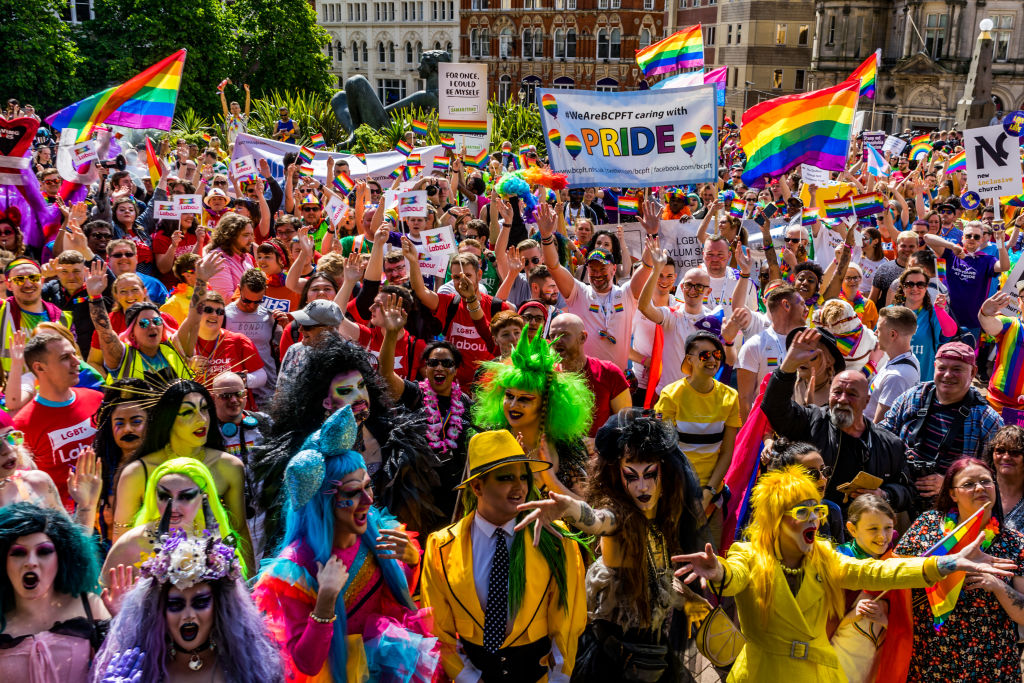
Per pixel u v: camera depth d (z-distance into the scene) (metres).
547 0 69.44
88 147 11.33
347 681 3.75
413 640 3.82
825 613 4.18
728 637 4.36
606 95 10.05
